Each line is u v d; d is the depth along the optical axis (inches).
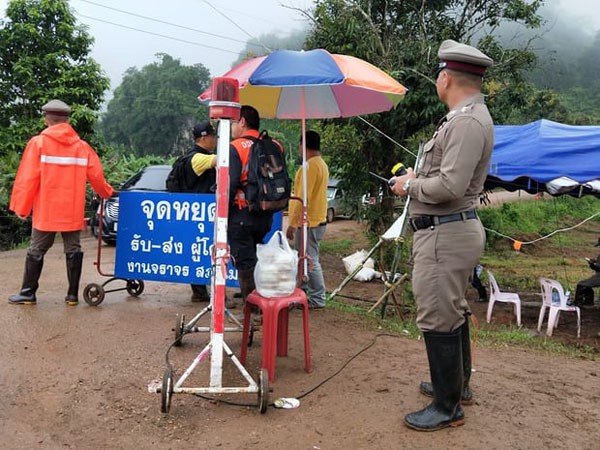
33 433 125.8
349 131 406.3
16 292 249.0
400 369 165.0
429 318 123.1
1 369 158.6
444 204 119.5
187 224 221.8
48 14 553.9
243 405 138.6
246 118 170.4
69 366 162.1
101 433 126.0
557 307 292.0
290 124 460.4
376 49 398.3
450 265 119.2
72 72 557.3
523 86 430.0
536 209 864.3
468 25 432.5
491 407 141.1
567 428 131.3
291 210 228.8
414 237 125.8
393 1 412.5
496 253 581.0
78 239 225.1
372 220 422.3
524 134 325.7
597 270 324.2
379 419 132.5
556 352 212.1
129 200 226.8
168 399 131.0
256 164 162.2
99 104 587.8
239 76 167.6
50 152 211.3
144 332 193.3
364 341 193.0
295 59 165.5
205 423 130.3
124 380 153.0
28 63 544.4
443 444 121.5
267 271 152.2
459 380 126.7
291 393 146.2
